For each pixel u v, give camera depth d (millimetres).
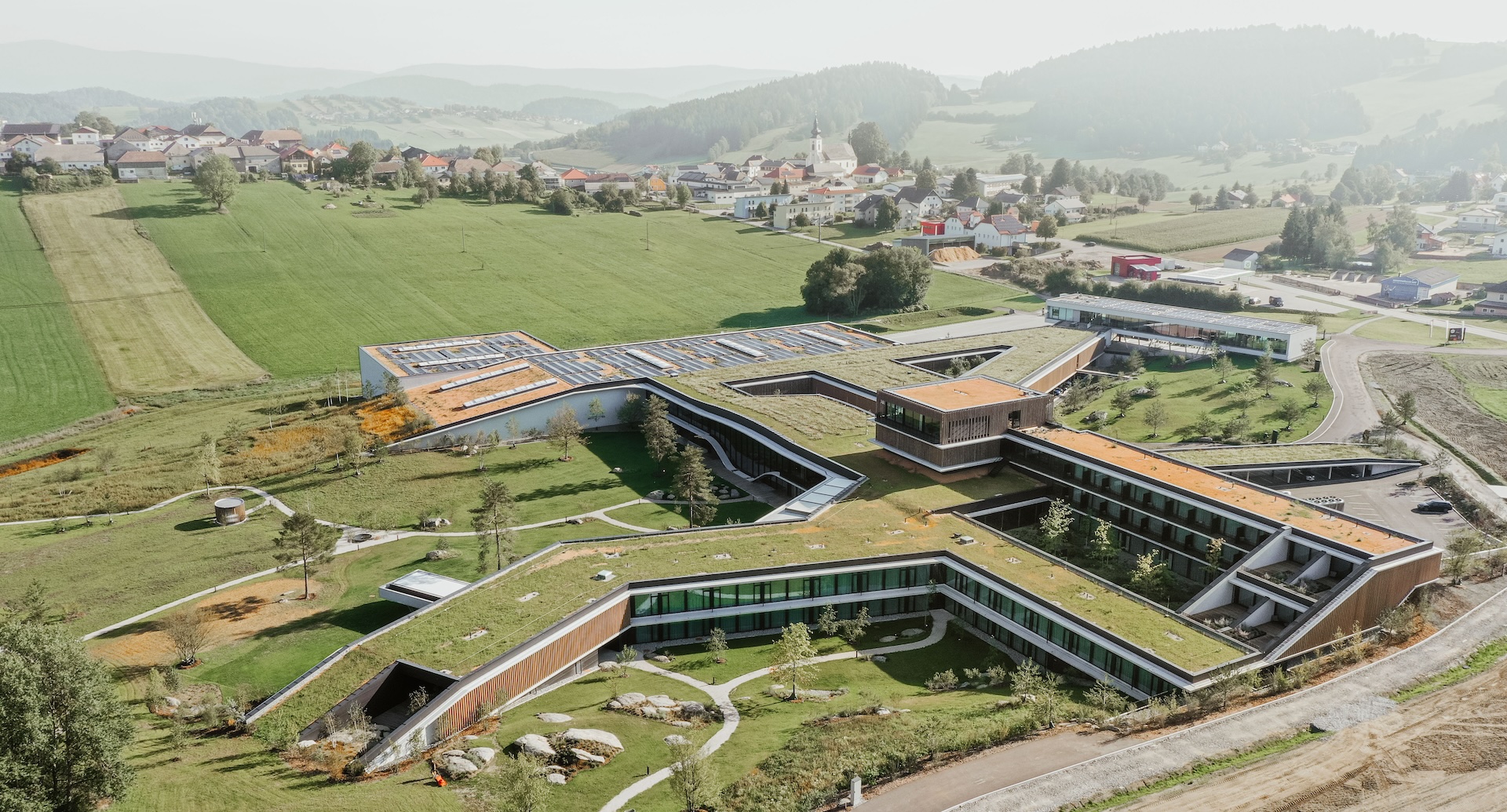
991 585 86250
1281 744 62281
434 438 137125
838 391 150750
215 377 174000
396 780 62062
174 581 98125
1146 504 101938
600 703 74188
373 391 161000
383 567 101688
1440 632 79250
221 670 80562
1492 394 151000
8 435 146500
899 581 91250
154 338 192125
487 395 148000
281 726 68125
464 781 61719
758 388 152625
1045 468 111750
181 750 66000
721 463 135625
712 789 57438
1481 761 60031
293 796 59531
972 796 57094
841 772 59688
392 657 74625
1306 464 118188
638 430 148750
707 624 87938
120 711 57500
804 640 76188
